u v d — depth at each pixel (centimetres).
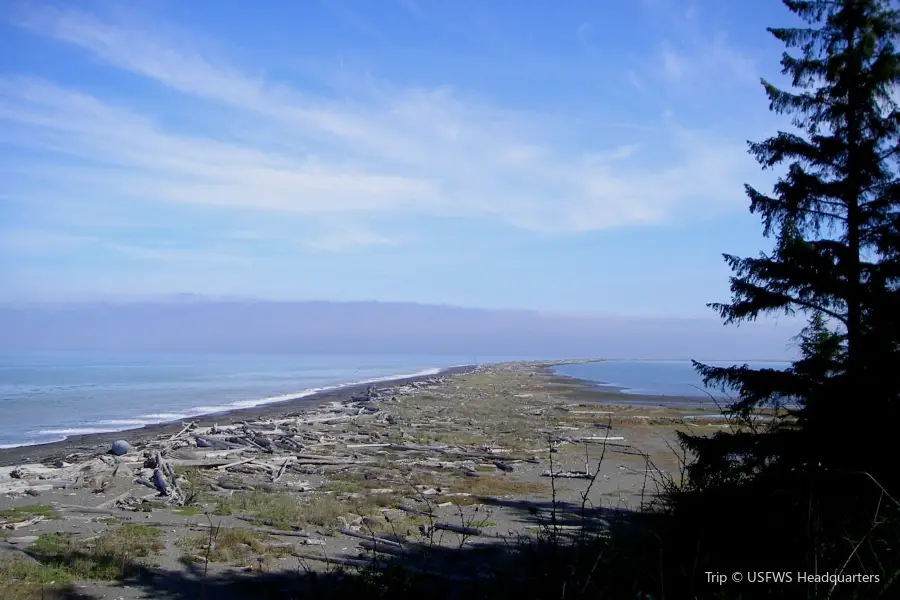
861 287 914
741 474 796
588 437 3136
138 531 1314
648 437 3173
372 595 707
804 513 605
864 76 988
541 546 688
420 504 1702
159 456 2145
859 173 981
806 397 864
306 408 4519
